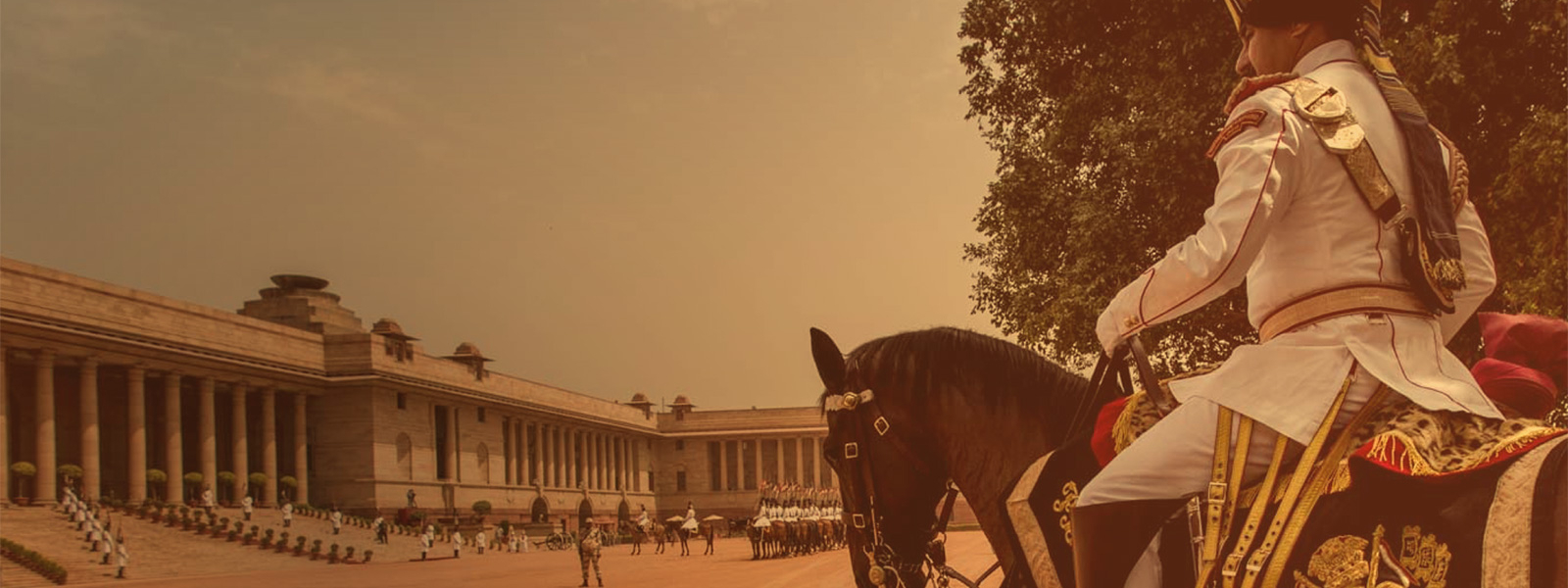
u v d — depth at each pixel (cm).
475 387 8925
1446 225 234
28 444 6275
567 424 10881
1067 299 1627
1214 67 1505
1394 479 212
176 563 4828
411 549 6556
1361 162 230
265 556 5359
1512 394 252
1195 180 1498
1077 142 1747
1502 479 203
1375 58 251
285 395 7794
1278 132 232
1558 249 1174
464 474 8819
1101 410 300
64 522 5181
